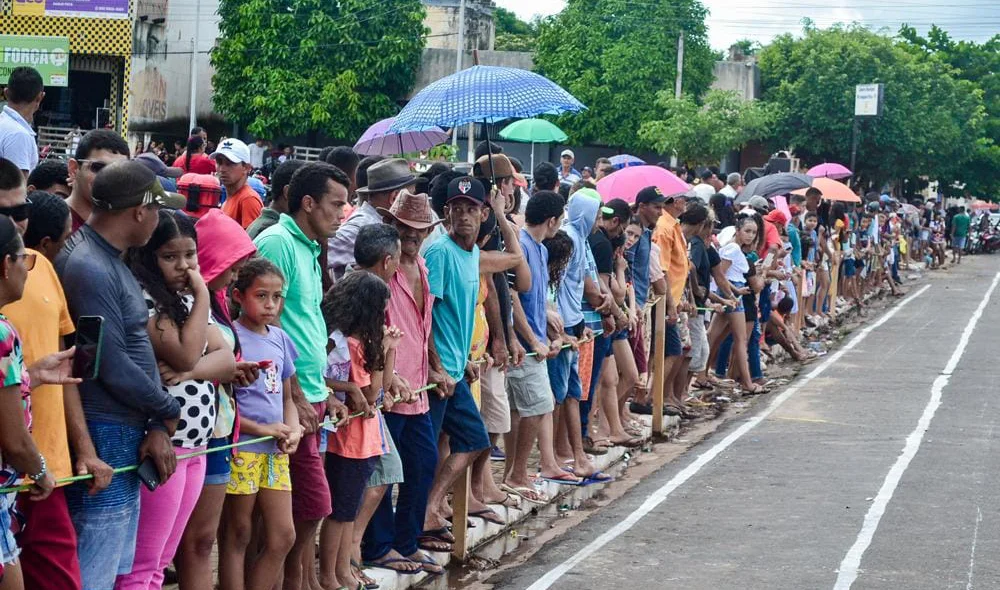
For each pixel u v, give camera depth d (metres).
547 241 8.80
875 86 36.78
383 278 6.44
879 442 10.98
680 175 22.81
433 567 7.05
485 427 7.50
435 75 37.75
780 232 16.47
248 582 5.63
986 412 12.69
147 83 33.88
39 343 4.36
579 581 7.01
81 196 5.45
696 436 11.54
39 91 7.52
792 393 13.92
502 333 7.88
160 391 4.68
